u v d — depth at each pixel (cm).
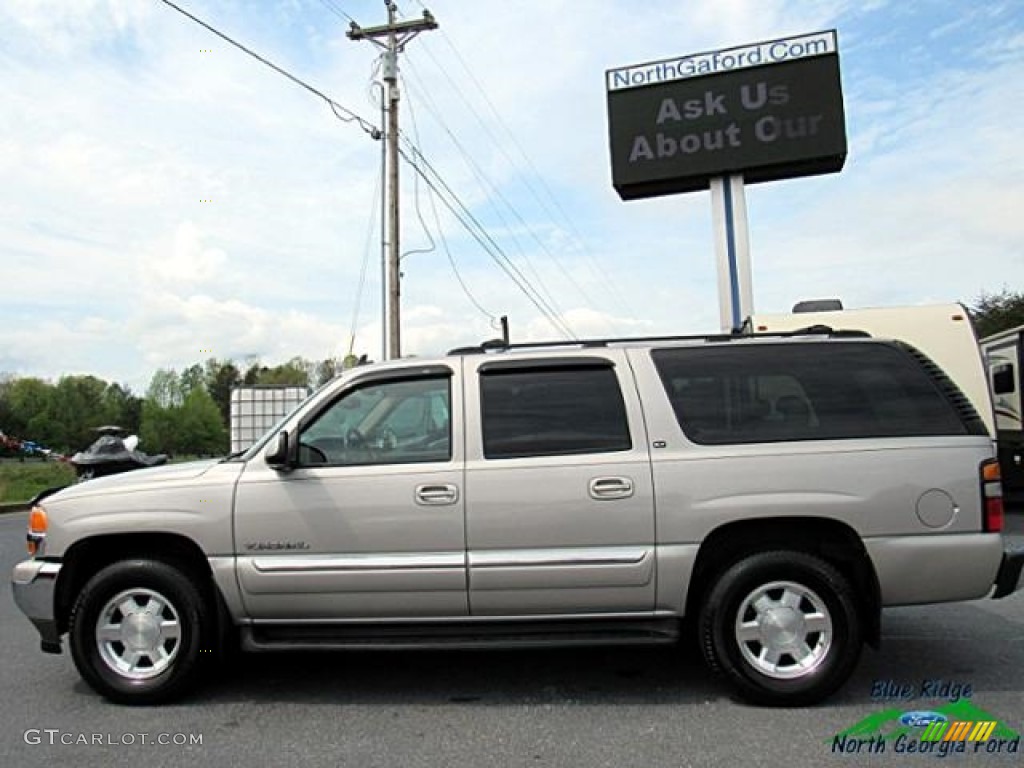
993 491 443
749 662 438
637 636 446
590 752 387
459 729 420
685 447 449
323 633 459
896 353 471
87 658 465
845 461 441
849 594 436
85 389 9631
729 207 1451
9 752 400
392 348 1920
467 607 448
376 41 1992
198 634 462
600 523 443
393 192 1961
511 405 465
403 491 451
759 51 1439
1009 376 1251
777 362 469
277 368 8531
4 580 852
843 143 1400
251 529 456
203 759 389
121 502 466
